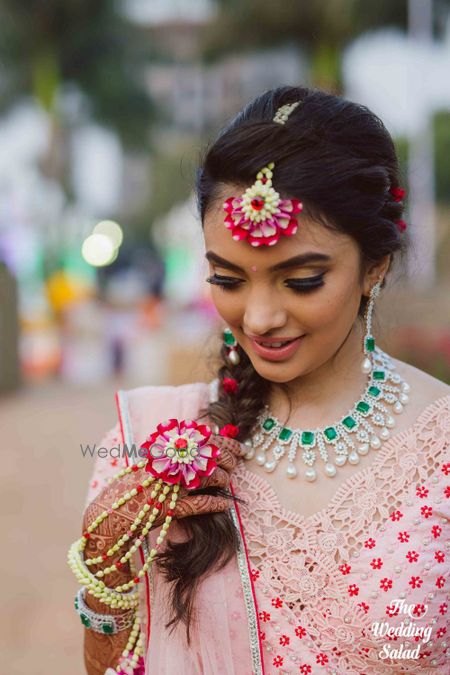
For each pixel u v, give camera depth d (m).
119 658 1.38
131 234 34.41
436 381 1.45
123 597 1.33
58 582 4.22
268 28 15.53
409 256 1.58
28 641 3.60
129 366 12.14
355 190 1.22
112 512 1.29
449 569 1.29
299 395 1.40
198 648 1.31
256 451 1.40
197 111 31.45
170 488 1.28
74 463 6.57
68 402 9.48
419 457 1.35
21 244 21.83
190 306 16.92
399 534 1.29
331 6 14.34
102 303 20.80
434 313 6.74
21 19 19.55
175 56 24.02
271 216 1.16
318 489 1.35
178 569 1.28
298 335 1.25
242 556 1.31
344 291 1.24
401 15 14.84
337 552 1.30
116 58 21.83
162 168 33.28
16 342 10.62
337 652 1.28
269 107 1.26
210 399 1.49
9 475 6.23
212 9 17.00
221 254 1.23
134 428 1.44
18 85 22.33
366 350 1.40
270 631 1.30
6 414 8.85
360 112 1.28
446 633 1.29
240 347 1.44
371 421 1.38
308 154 1.19
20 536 4.86
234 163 1.20
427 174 15.52
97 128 24.78
